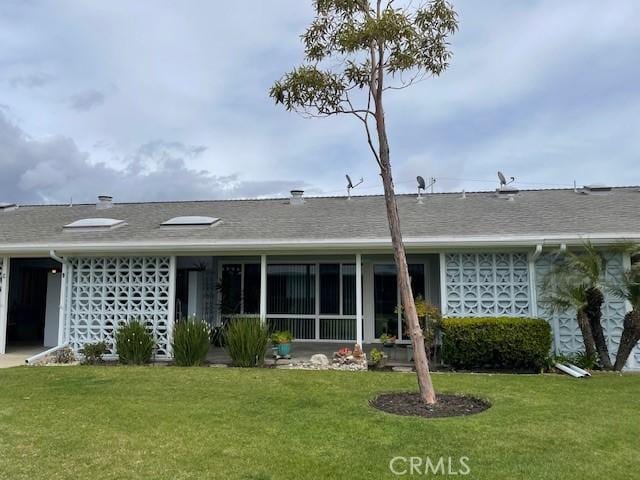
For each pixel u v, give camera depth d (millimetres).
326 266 14359
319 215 13195
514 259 10578
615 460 4562
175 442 5090
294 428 5559
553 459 4594
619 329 10086
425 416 6090
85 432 5430
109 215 15008
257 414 6168
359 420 5863
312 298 14312
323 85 6797
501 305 10516
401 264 6863
